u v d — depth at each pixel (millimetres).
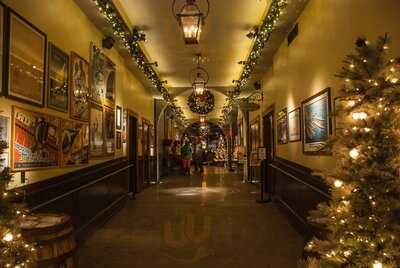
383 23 2664
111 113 6816
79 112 4934
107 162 6520
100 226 5777
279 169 7266
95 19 5430
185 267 3852
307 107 4910
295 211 5773
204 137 30531
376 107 2018
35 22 3598
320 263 2299
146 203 8141
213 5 5480
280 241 4859
